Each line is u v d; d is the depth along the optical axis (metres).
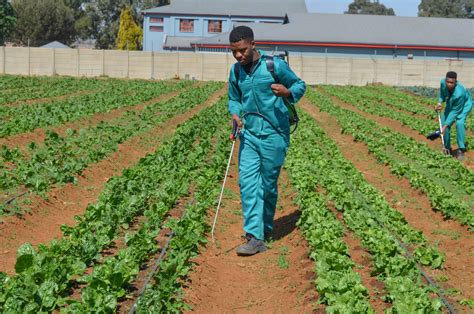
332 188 12.58
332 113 29.00
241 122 9.61
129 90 38.62
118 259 8.18
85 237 8.89
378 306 7.28
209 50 70.19
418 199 13.45
